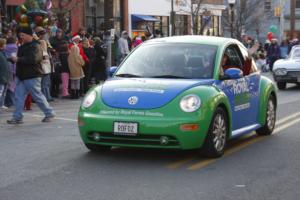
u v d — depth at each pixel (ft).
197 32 126.82
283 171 25.20
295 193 21.71
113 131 25.85
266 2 193.88
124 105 26.07
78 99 58.18
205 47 29.89
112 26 78.79
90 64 61.21
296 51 74.64
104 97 26.76
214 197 21.01
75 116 44.16
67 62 57.93
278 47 104.53
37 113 45.93
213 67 28.66
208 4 152.56
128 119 25.61
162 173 24.53
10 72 45.14
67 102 55.31
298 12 220.43
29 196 21.15
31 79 39.34
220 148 27.76
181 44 30.25
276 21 193.06
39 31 52.90
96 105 26.58
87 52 60.64
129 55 30.63
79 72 58.03
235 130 29.96
